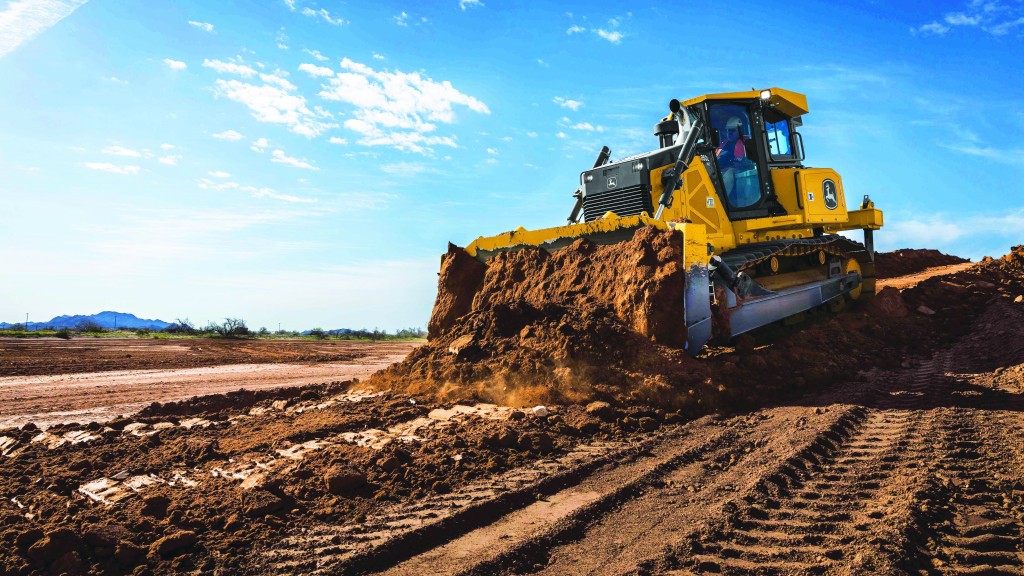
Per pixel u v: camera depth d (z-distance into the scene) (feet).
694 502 16.55
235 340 100.48
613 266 31.35
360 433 22.06
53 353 63.00
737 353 31.81
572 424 22.89
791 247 39.37
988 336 40.01
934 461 19.10
